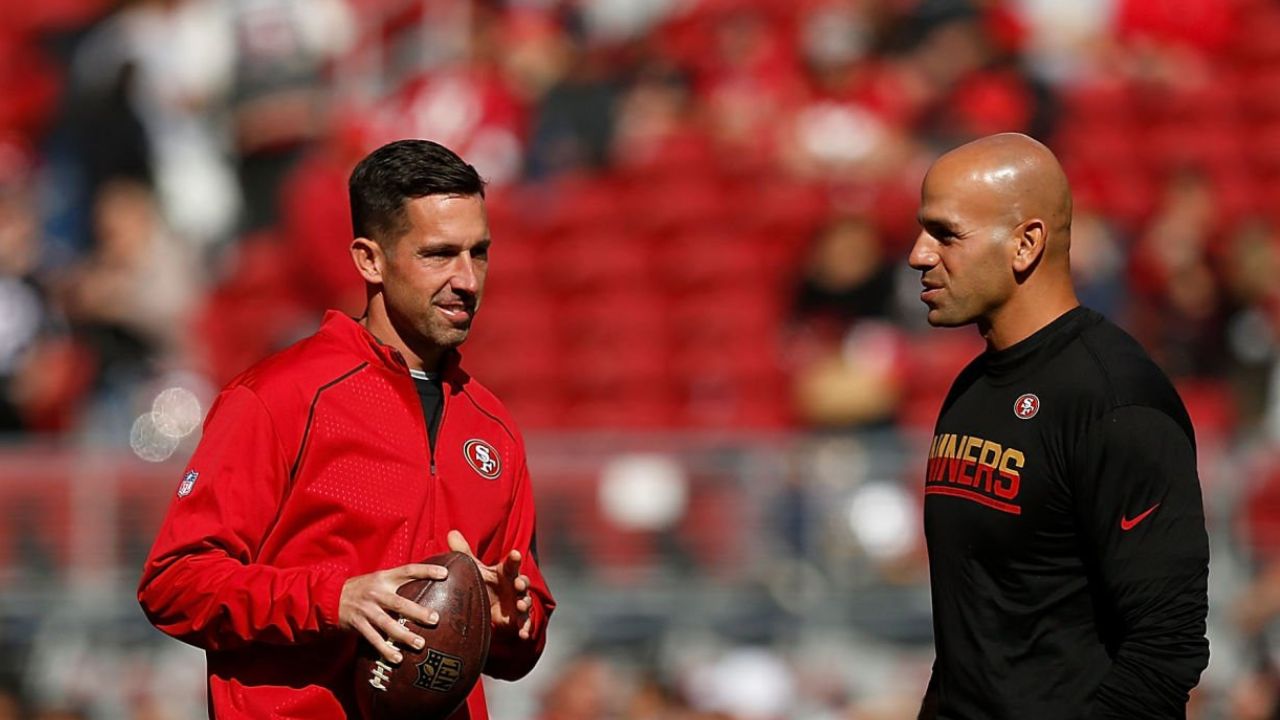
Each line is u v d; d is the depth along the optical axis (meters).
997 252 14.27
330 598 13.73
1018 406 14.18
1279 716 28.42
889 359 39.16
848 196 46.38
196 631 14.04
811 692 29.41
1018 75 50.78
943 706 14.57
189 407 38.59
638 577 29.92
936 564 14.62
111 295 41.06
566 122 48.91
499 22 52.16
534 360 42.94
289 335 43.56
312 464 14.45
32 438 38.09
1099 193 48.88
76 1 53.09
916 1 52.09
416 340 15.06
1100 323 14.31
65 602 29.33
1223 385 41.47
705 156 48.41
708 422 41.41
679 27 53.50
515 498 15.73
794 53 51.75
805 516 30.09
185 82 49.56
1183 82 52.94
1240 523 29.80
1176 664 13.24
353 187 14.86
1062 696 13.84
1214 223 46.22
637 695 29.27
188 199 47.88
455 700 14.18
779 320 43.72
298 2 50.12
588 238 46.28
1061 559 13.96
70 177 46.41
